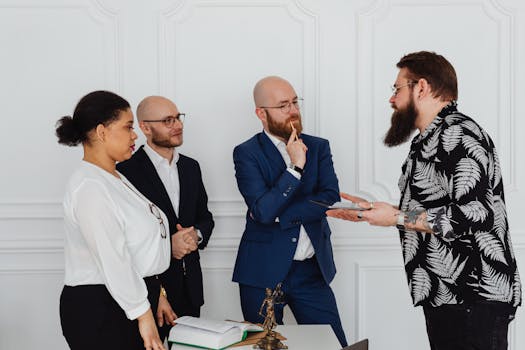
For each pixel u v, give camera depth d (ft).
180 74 12.84
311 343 8.11
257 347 7.87
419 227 7.70
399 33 12.84
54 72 12.75
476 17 12.84
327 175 10.68
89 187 7.66
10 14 12.67
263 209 10.07
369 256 13.10
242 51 12.81
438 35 12.84
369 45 12.84
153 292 8.49
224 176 12.93
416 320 13.15
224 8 12.77
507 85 12.91
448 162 7.75
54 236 12.90
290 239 10.38
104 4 12.66
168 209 10.63
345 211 9.25
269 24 12.80
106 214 7.56
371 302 13.14
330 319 10.66
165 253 8.52
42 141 12.81
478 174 7.53
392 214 7.87
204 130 12.89
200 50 12.80
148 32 12.75
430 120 8.38
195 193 11.19
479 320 7.77
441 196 7.98
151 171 10.66
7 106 12.73
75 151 12.85
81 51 12.75
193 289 10.77
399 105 8.56
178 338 7.97
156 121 10.76
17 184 12.82
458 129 7.83
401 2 12.79
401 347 13.17
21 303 12.94
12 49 12.70
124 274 7.51
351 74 12.88
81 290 7.79
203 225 11.16
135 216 8.03
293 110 10.53
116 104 8.04
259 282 10.42
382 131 12.92
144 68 12.79
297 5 12.75
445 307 7.95
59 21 12.71
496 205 8.07
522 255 13.05
